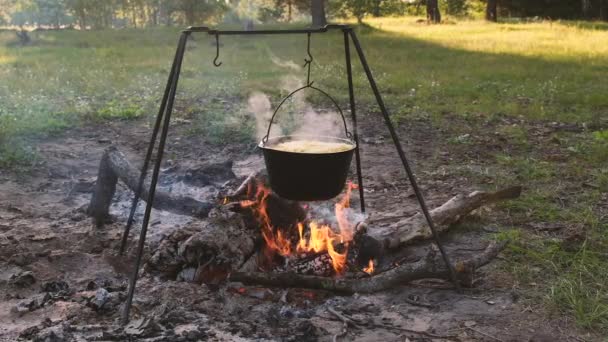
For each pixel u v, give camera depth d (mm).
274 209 3725
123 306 3236
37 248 3998
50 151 6594
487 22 33469
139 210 4844
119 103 9336
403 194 5320
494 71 13281
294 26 33344
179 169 5699
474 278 3641
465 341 2969
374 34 25125
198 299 3293
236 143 7121
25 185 5473
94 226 4449
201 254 3475
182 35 3234
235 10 46906
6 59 15445
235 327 3027
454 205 4309
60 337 2875
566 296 3336
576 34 23359
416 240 4102
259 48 19047
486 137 7480
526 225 4516
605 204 4969
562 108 9352
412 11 46469
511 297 3406
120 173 4285
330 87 11273
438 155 6688
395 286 3502
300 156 3135
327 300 3355
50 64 14289
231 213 3639
